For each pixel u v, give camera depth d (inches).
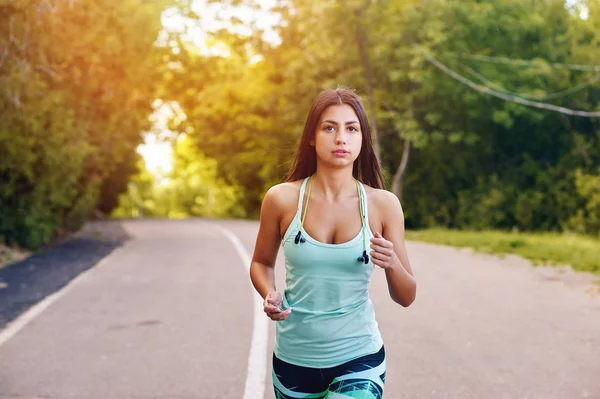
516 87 1167.6
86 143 677.9
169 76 1357.0
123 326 313.3
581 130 1234.0
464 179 1278.3
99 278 464.1
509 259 578.9
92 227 1074.1
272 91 1537.9
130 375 238.1
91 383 229.0
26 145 611.5
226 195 2657.5
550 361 253.4
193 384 227.9
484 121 1217.4
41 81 616.7
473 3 1192.8
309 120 118.2
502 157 1264.8
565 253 571.8
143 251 653.3
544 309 349.4
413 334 295.1
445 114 1221.7
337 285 116.6
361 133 117.8
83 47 680.4
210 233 925.8
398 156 1310.3
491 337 289.6
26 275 473.7
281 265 525.3
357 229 116.6
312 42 1282.0
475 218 1206.9
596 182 1119.0
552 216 1200.8
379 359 120.6
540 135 1224.2
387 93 1242.6
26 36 546.0
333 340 117.5
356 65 1242.6
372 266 117.4
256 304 366.6
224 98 1611.7
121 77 796.6
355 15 1158.3
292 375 120.2
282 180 130.6
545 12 1218.6
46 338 290.4
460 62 1163.9
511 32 1185.4
